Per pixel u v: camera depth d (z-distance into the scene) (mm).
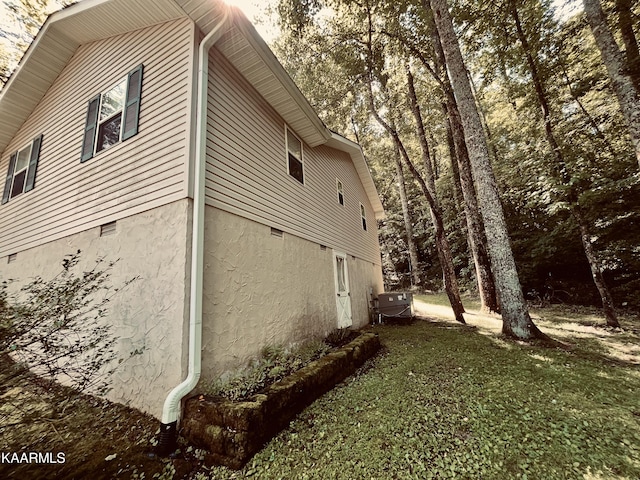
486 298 8695
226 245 3604
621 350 4895
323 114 10836
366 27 8359
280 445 2545
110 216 3887
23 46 9234
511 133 12531
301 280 5457
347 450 2469
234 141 4125
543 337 5535
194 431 2531
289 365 3941
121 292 3482
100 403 3275
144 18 4035
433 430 2746
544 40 7516
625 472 2123
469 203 8977
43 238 4945
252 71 4590
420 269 17969
